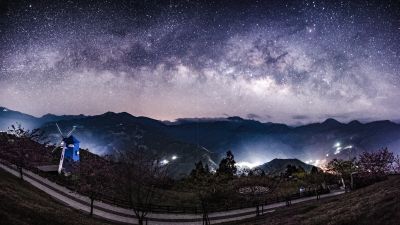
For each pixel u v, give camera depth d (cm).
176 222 6400
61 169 8800
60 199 6481
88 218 5166
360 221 2970
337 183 10969
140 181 5753
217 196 8225
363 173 7544
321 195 8962
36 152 8638
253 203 7931
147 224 6081
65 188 7450
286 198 7631
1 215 3109
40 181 7538
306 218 4078
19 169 7625
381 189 4531
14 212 3466
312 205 5631
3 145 7850
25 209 3691
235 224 5519
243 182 8769
